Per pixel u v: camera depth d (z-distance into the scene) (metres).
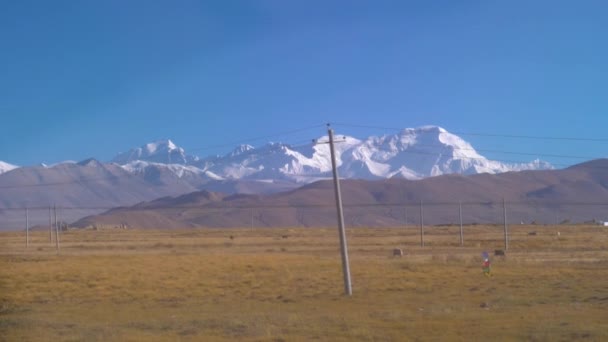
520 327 27.53
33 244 116.69
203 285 49.72
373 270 57.31
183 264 64.62
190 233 180.88
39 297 44.62
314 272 56.84
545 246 101.75
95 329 29.83
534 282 47.78
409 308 36.00
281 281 51.16
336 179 43.91
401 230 184.88
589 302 36.88
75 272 57.66
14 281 52.38
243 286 48.97
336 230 193.88
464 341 24.69
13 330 29.97
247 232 186.25
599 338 24.34
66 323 32.28
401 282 48.88
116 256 78.81
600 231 160.25
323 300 40.97
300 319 30.98
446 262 65.69
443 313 32.69
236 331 28.23
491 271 54.97
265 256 76.19
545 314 31.61
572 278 50.19
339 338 25.84
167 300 42.88
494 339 25.00
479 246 103.31
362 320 30.50
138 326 30.55
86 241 130.00
